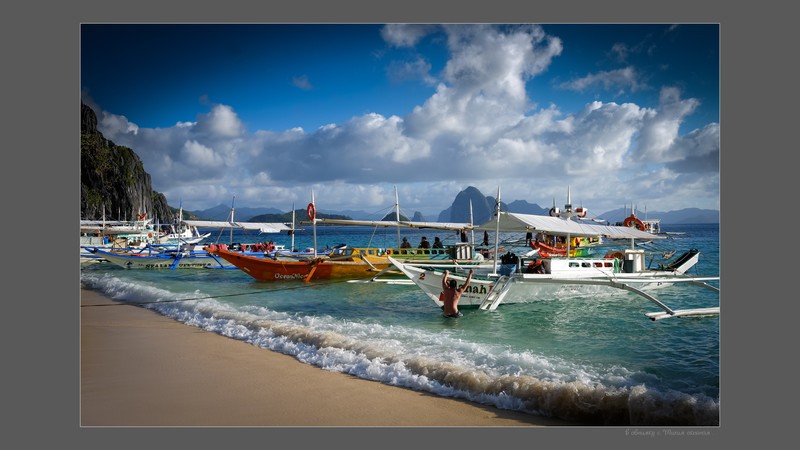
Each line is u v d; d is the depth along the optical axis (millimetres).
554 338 13281
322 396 8859
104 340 13453
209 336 14070
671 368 10430
